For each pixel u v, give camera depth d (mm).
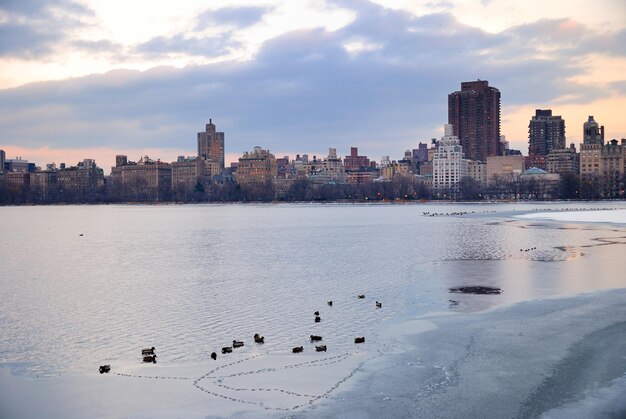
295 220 188250
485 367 30781
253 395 27625
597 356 32156
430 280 58844
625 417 24766
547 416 24906
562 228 128375
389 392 27703
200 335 39875
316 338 37438
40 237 134125
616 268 64938
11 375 31906
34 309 49750
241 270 70625
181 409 26156
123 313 47406
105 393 28375
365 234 123562
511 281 56969
